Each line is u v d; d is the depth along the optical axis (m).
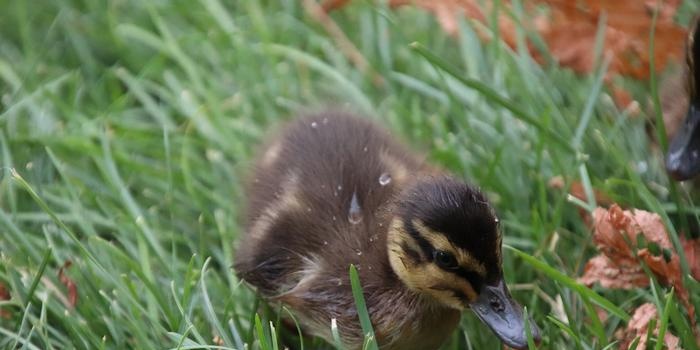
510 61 11.76
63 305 10.02
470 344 9.75
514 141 11.12
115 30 13.16
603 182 10.80
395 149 10.48
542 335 9.62
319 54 12.97
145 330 9.67
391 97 11.99
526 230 10.56
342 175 9.95
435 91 11.89
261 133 11.80
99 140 12.04
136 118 12.64
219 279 10.34
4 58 13.22
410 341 9.34
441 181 8.95
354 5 13.16
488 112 11.63
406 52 12.58
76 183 11.46
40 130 11.99
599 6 11.45
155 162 11.91
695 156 10.11
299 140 10.45
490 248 8.57
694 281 9.50
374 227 9.40
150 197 11.45
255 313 9.62
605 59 11.58
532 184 10.98
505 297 8.66
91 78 13.11
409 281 8.97
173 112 12.59
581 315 9.76
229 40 12.87
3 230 10.59
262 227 10.03
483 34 12.20
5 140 11.45
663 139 10.35
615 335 9.60
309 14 13.09
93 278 10.10
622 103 11.48
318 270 9.51
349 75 12.55
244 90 12.34
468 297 8.71
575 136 11.01
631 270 9.70
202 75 12.73
